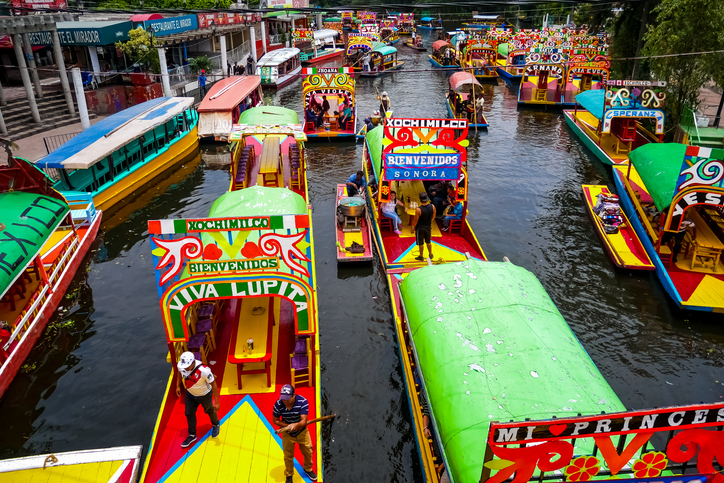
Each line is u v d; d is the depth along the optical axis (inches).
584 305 514.6
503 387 274.2
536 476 222.1
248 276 339.6
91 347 459.8
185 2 1589.6
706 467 219.3
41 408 394.9
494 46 2015.3
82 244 606.9
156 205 759.7
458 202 611.8
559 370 286.0
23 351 440.5
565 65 1278.3
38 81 1092.5
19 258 436.8
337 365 436.5
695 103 928.9
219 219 320.5
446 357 301.6
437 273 375.9
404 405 395.9
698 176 510.3
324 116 1153.4
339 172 892.6
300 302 352.2
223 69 1528.1
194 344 376.2
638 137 975.6
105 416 386.6
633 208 675.4
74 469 308.8
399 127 572.1
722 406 202.7
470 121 1144.8
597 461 213.8
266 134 714.2
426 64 2060.8
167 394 358.3
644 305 514.3
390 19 2842.0
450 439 259.3
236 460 320.2
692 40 809.5
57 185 693.3
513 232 665.0
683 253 576.4
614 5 1363.2
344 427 375.9
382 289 542.3
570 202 756.6
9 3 959.6
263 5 2036.2
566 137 1088.8
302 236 330.3
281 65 1706.4
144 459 353.1
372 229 647.8
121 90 1228.5
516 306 335.9
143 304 522.3
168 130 983.6
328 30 2522.1
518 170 892.6
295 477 309.3
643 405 390.9
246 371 390.0
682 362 438.0
